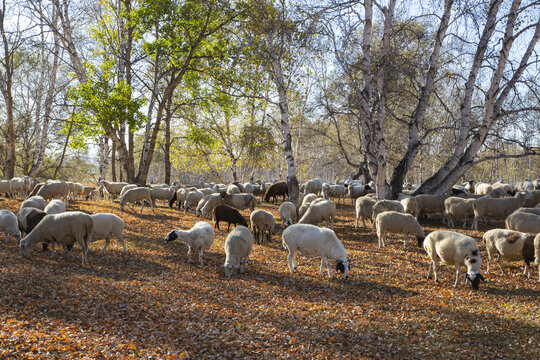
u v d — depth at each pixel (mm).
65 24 24922
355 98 20984
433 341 7234
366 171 32844
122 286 9203
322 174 76188
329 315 8414
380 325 7957
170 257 12555
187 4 22922
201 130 32281
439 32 19719
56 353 5828
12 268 9438
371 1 17578
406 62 17297
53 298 7938
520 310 8500
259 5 17578
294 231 11375
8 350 5637
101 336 6609
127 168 26828
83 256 10883
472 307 8859
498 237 10953
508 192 21062
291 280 10836
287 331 7566
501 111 20016
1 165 37219
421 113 21328
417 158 43469
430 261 12594
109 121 23781
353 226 18281
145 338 6797
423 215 19641
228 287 10016
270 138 33250
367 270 11734
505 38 18672
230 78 22859
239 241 11039
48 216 10766
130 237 14602
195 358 6340
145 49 26203
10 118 25281
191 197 21922
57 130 35719
